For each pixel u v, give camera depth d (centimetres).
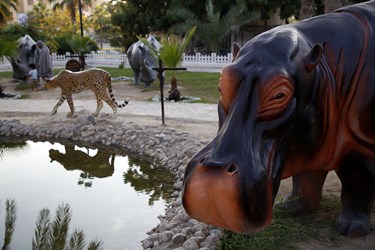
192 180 254
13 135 1001
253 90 277
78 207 590
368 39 364
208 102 1327
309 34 345
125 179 714
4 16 3017
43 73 1706
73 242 323
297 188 457
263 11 2833
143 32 2962
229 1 2656
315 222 439
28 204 600
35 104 1336
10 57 1678
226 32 2539
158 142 853
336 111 350
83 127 980
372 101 356
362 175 386
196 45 3088
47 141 962
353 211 412
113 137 927
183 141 827
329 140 352
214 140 272
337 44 350
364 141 369
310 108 319
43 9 4356
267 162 275
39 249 311
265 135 279
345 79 352
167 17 2705
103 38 5259
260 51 295
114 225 528
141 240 484
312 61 305
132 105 1288
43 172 764
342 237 408
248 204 248
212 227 439
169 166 756
